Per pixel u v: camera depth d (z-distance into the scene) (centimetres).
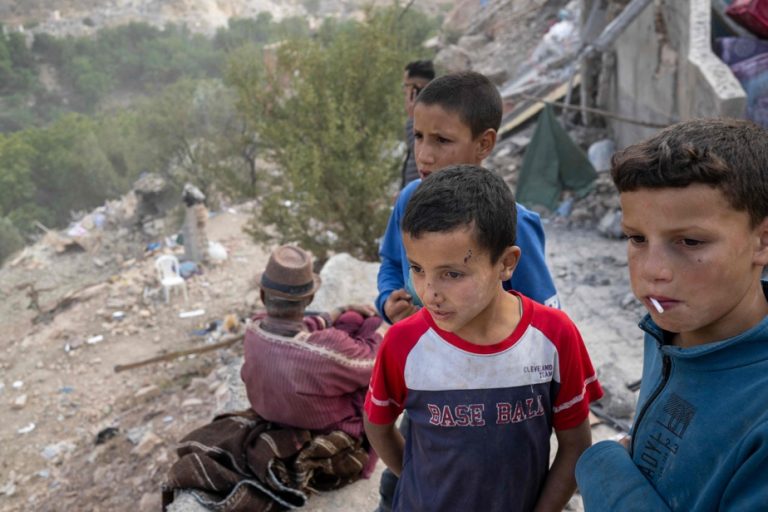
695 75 761
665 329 97
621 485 108
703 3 799
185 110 3133
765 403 89
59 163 5378
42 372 1348
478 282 128
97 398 1227
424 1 11319
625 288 752
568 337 144
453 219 123
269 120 1334
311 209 1205
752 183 85
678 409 102
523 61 2311
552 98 1486
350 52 1253
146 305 1556
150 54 12494
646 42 1009
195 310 1523
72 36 13100
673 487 101
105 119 5944
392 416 158
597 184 1100
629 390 408
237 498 288
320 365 293
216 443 308
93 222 3006
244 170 2461
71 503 773
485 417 141
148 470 756
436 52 3006
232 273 1698
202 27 14362
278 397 297
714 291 89
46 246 2803
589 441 153
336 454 308
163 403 1002
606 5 1244
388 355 148
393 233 210
